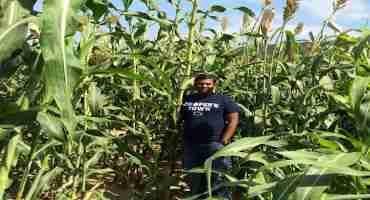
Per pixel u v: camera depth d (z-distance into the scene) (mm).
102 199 3311
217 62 5551
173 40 5742
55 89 1543
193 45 5457
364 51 3168
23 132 2213
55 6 1562
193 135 4883
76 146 3578
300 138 2836
